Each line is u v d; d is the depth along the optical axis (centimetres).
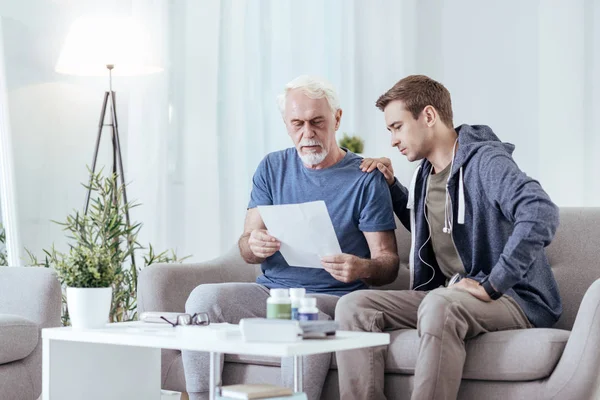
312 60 451
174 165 395
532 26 460
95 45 338
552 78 455
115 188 338
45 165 365
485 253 218
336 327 159
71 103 373
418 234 236
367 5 471
